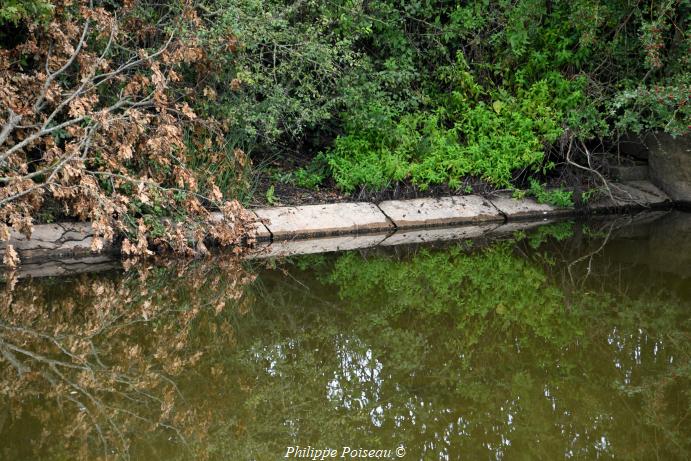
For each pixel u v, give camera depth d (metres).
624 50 10.15
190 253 8.06
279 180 9.60
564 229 9.50
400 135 9.73
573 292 7.30
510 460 4.25
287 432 4.67
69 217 8.12
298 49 8.78
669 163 10.46
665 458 4.27
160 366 5.58
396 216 9.41
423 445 4.49
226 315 6.65
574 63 10.32
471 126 10.13
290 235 8.84
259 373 5.57
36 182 7.93
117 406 4.90
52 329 6.11
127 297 6.89
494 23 10.55
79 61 7.51
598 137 10.91
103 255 7.95
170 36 8.03
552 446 4.45
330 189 9.68
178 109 8.35
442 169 9.75
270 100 8.72
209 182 7.96
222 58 8.16
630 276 7.64
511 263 8.20
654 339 6.11
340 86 9.45
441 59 10.64
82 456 4.23
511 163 9.99
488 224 9.74
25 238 7.64
